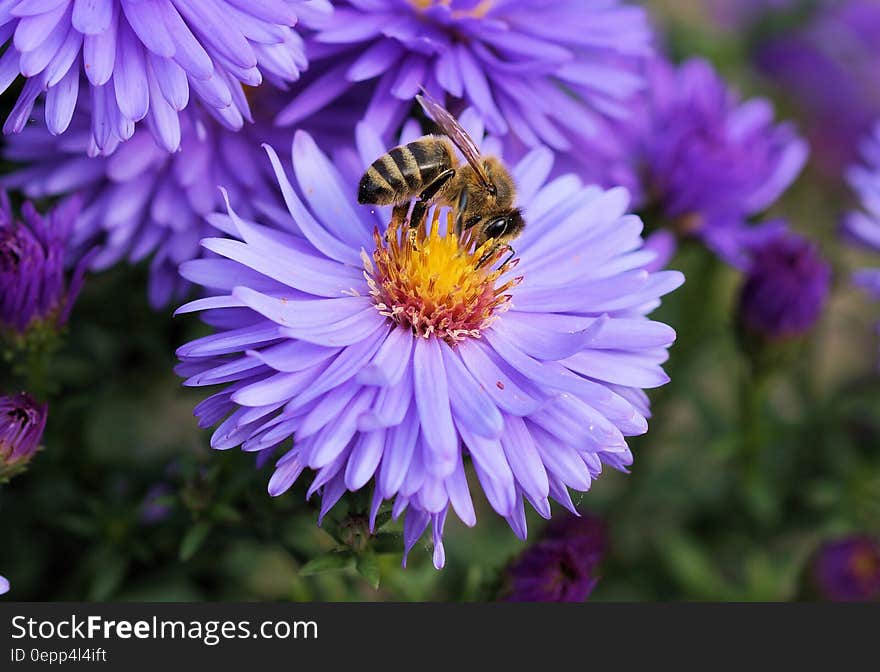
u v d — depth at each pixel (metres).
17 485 0.15
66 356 0.15
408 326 0.12
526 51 0.14
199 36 0.12
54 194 0.14
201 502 0.13
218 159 0.14
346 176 0.13
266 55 0.12
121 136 0.12
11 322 0.13
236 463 0.13
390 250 0.13
